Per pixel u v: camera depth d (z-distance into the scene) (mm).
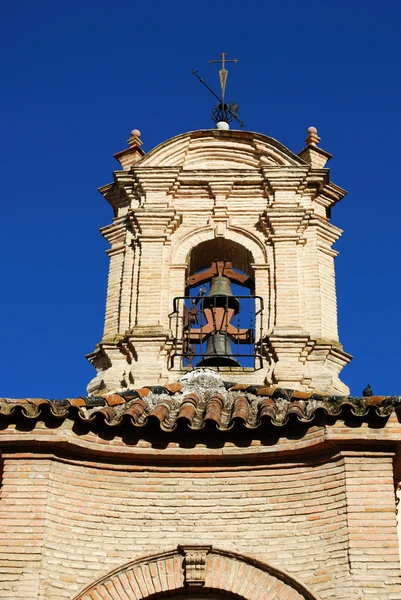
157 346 15773
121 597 11922
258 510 12438
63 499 12297
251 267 17125
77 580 11891
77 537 12180
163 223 17234
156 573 12109
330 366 16047
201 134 18312
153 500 12602
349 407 12336
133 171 17875
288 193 17531
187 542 12242
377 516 11852
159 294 16516
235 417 12539
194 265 17875
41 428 12375
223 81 20984
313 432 12484
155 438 12789
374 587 11344
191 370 15531
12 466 12375
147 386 14250
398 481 13258
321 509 12180
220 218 17391
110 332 16641
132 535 12359
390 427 12250
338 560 11703
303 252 17125
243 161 18219
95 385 15852
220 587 11969
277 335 15727
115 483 12680
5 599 11398
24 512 12023
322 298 16891
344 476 12180
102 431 12703
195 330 16562
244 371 15594
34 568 11617
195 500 12594
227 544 12242
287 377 15336
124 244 17562
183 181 17672
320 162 18688
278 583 11906
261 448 12625
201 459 12750
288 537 12172
